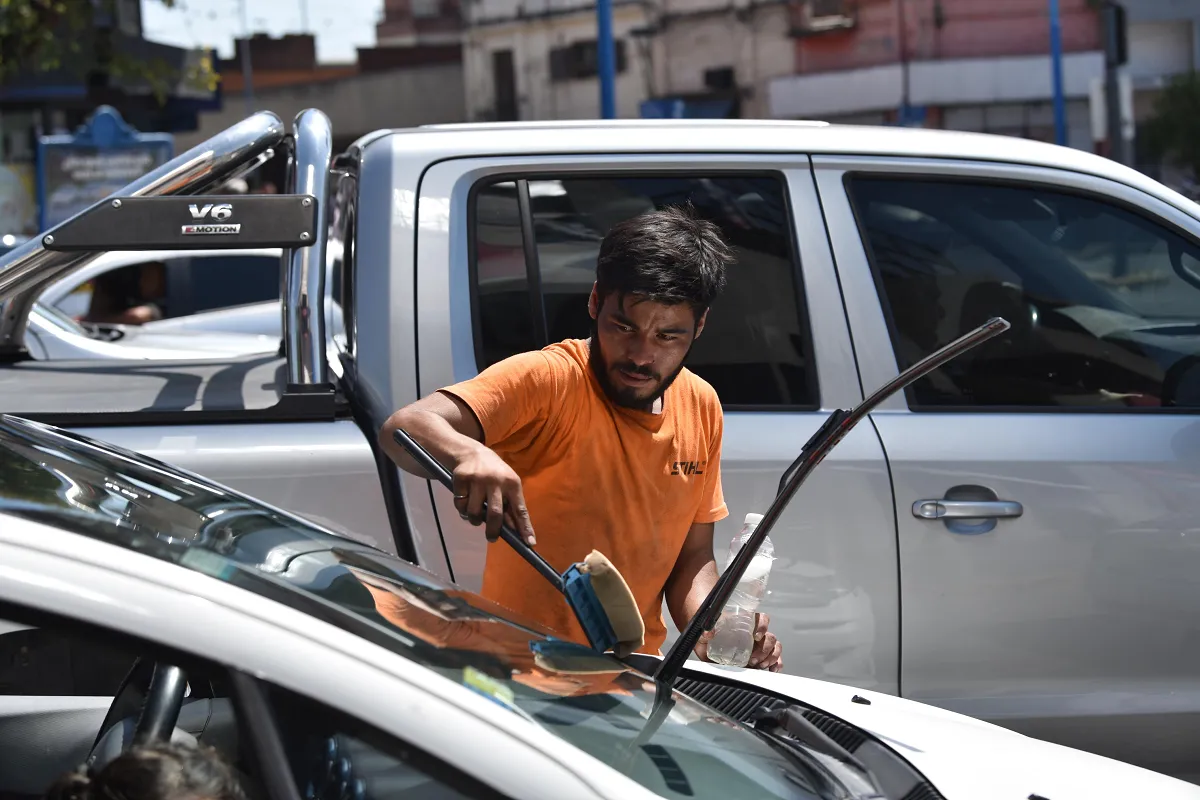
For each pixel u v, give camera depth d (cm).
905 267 343
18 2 1391
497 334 327
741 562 208
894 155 346
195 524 186
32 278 308
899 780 192
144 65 1730
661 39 3447
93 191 1501
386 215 324
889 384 198
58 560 150
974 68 3194
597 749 164
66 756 229
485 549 307
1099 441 335
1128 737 337
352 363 343
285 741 149
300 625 154
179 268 870
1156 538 334
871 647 324
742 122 349
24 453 201
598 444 236
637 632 200
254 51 4566
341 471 300
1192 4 3053
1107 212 353
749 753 186
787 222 338
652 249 221
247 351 612
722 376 330
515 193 332
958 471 326
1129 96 2223
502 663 176
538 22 3606
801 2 3278
